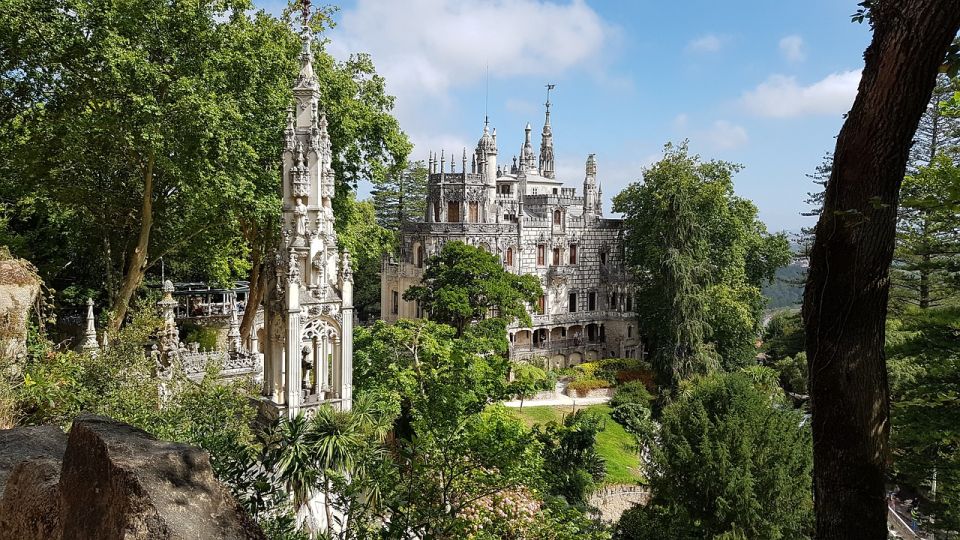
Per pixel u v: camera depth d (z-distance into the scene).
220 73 29.16
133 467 7.18
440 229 64.19
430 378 16.75
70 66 28.38
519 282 55.12
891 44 6.77
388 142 40.94
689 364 55.47
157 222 36.59
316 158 20.94
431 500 14.38
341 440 14.87
